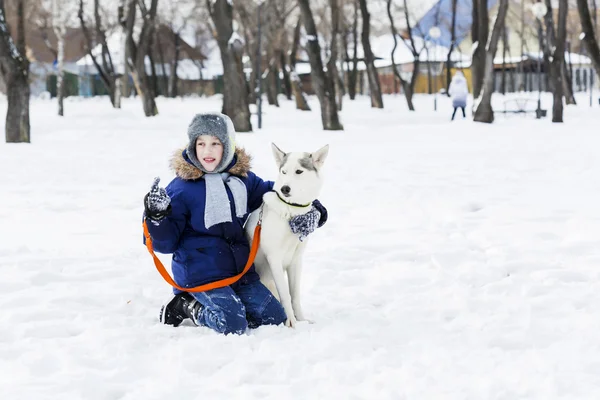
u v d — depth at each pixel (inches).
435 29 1732.3
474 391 157.0
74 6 2060.8
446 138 899.4
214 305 201.6
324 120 1063.0
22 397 156.6
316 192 209.2
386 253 306.5
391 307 228.1
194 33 3213.6
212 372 171.8
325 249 312.2
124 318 214.1
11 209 409.7
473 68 1328.7
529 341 191.6
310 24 1056.8
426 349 185.5
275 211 208.4
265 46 2089.1
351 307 230.4
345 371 168.7
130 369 170.2
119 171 579.5
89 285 255.6
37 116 1344.7
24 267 278.2
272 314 209.5
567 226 354.9
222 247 211.0
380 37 3181.6
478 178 528.1
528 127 1060.5
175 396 155.8
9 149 756.6
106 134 976.3
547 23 1716.3
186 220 211.6
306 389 160.1
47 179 531.2
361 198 443.5
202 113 211.3
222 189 211.8
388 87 3161.9
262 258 217.3
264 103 2219.5
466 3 3024.1
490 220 370.6
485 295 240.5
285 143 812.0
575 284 252.1
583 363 173.2
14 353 185.3
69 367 174.7
